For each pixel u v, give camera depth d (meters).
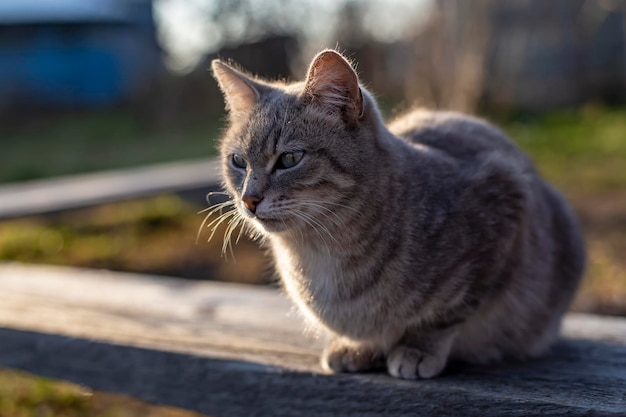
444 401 0.90
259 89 1.05
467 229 0.98
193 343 1.06
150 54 7.56
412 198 0.98
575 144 3.59
